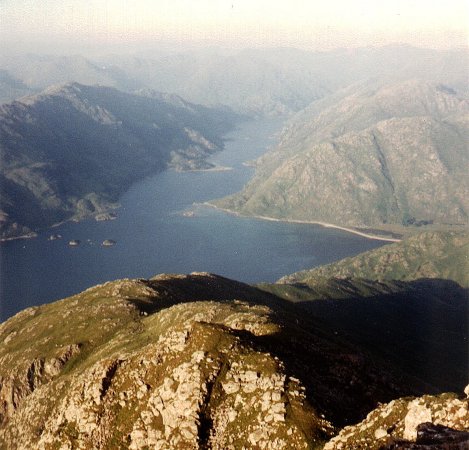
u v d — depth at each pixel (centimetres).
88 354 18100
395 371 18438
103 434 8962
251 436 7650
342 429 7238
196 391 8475
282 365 8756
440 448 5572
